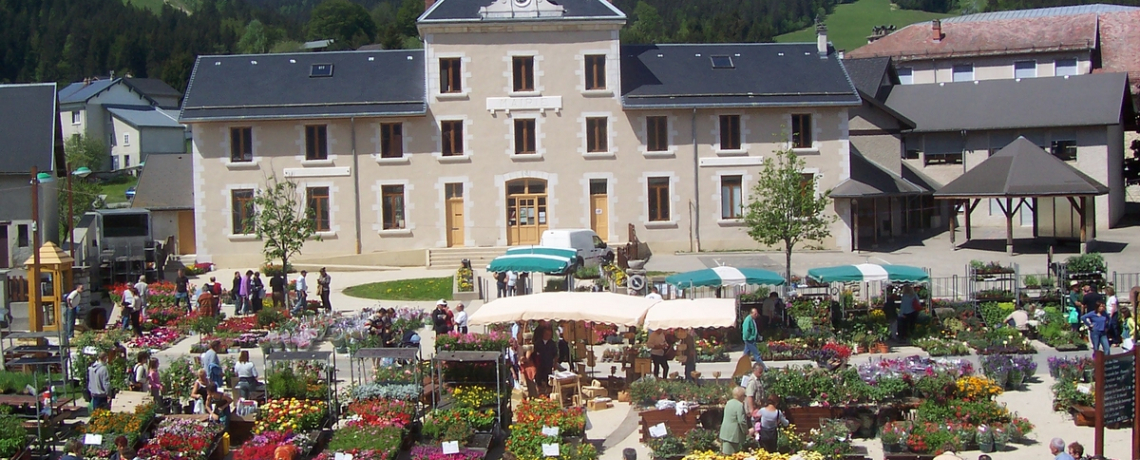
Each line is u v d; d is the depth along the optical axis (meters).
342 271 50.72
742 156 52.44
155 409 23.38
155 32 156.00
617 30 52.00
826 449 21.42
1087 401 23.91
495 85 52.09
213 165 51.72
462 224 52.50
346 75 53.59
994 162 50.69
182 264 50.41
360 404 23.53
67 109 107.12
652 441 21.98
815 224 39.97
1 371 26.45
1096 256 37.78
